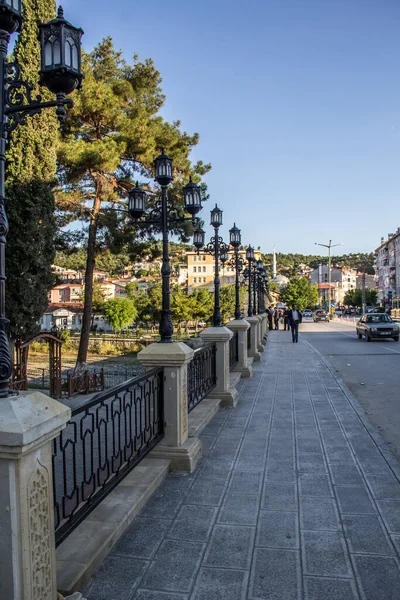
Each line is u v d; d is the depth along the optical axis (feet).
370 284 406.62
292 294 249.55
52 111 40.91
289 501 13.20
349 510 12.56
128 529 11.59
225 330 26.07
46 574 7.59
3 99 8.14
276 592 8.96
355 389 33.24
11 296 39.11
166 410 16.07
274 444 18.75
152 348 16.11
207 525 11.78
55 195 55.62
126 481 13.92
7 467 6.84
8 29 8.18
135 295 201.77
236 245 42.29
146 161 60.95
